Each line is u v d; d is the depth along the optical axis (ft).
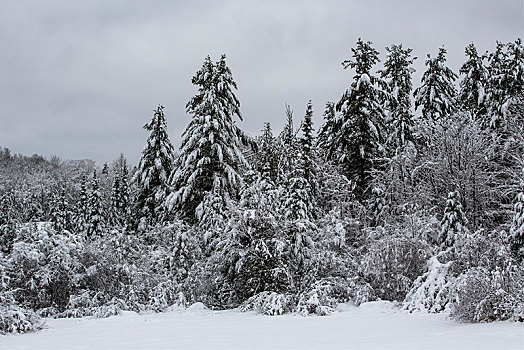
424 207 66.64
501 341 21.56
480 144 70.33
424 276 42.75
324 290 46.11
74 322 39.99
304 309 42.68
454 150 70.18
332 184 73.05
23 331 34.01
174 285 53.57
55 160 394.11
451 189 69.56
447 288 39.04
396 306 43.80
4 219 115.44
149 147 85.20
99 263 48.32
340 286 49.70
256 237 50.75
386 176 72.49
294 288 48.62
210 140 66.90
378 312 42.09
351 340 25.52
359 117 76.74
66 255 46.73
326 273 52.47
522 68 81.92
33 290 45.29
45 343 28.19
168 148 85.81
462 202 67.36
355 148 77.15
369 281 52.54
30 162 375.45
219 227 57.52
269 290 48.39
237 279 51.88
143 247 56.80
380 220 69.46
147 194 85.71
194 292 54.19
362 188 77.66
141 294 50.19
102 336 30.96
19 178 284.00
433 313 38.58
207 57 72.38
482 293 31.42
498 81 83.35
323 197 75.77
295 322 36.94
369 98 77.82
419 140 83.35
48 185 226.99
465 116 71.97
